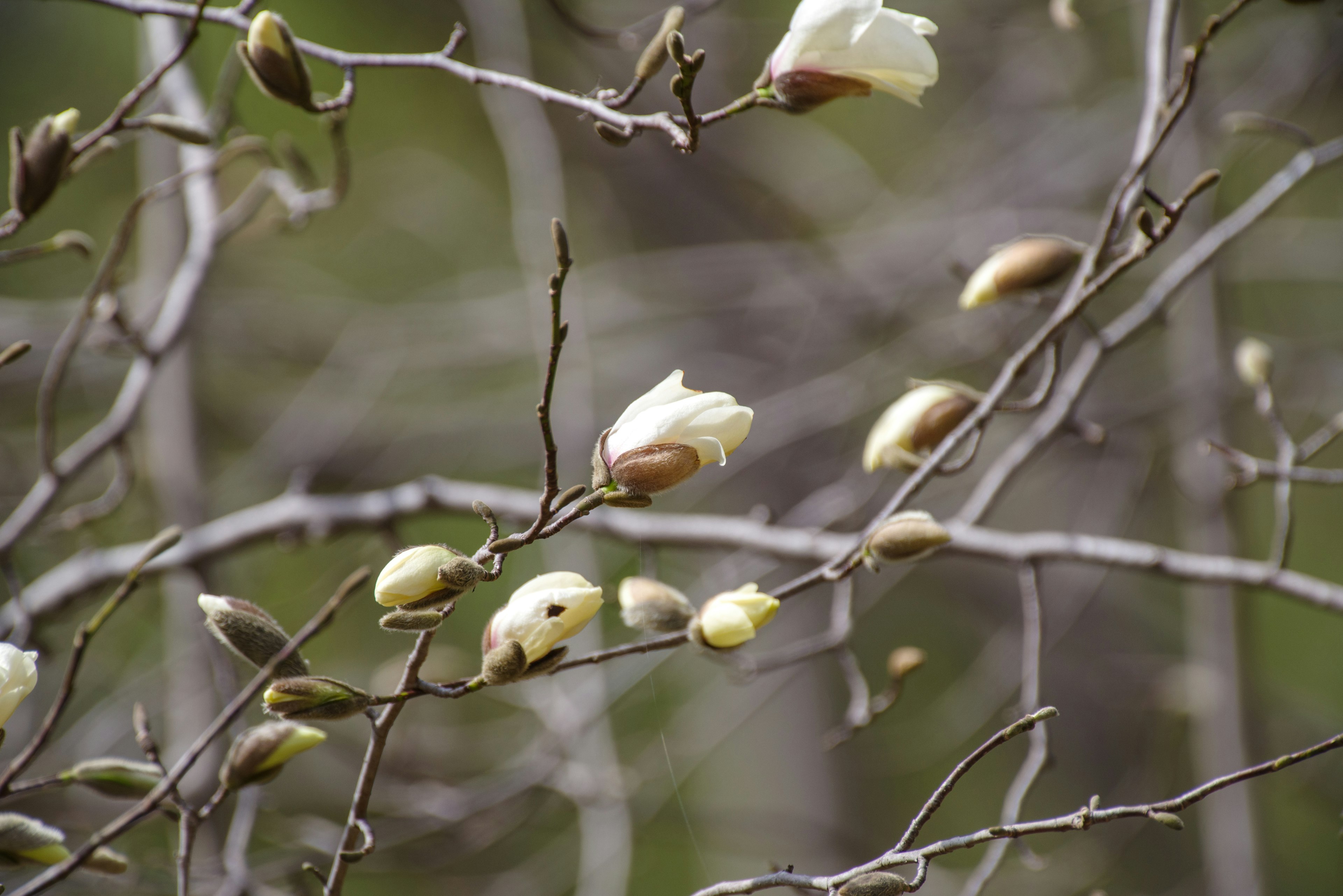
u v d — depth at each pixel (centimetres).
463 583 218
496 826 346
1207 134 392
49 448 247
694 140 225
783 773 485
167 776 228
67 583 271
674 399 220
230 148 248
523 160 376
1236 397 387
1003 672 511
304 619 484
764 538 259
